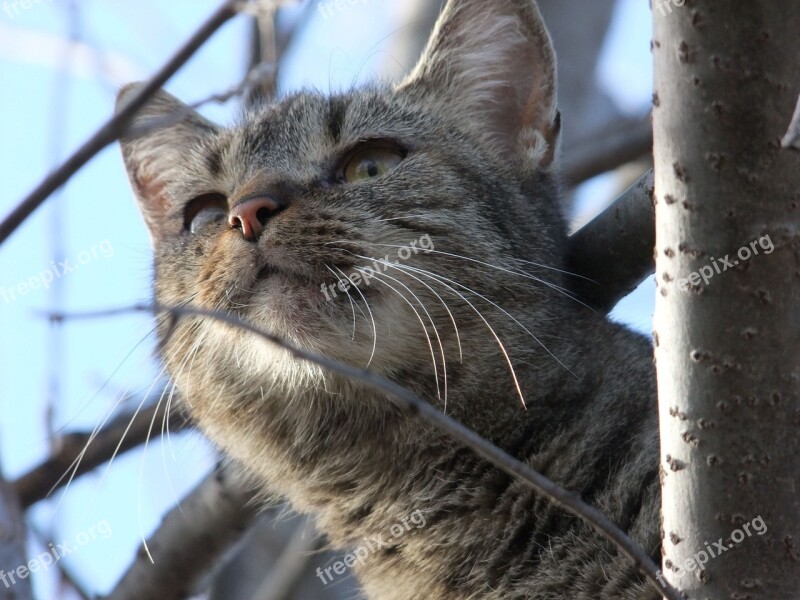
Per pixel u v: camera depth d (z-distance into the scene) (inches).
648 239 322.3
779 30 188.7
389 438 320.5
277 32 463.8
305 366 319.0
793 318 200.5
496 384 314.2
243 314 320.2
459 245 326.3
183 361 349.4
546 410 309.7
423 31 510.9
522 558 291.3
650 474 274.5
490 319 319.9
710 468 205.3
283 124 363.3
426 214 327.3
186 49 197.0
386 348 314.5
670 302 205.0
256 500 374.9
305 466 338.3
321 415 327.3
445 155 348.8
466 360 316.5
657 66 198.5
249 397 339.6
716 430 204.2
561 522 286.4
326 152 351.6
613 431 296.5
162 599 392.8
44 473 389.7
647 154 467.8
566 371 313.4
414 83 377.1
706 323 201.6
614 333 327.0
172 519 391.9
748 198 196.1
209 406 350.3
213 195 365.1
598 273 336.2
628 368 315.3
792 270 199.0
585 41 519.8
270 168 345.4
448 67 377.4
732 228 197.6
